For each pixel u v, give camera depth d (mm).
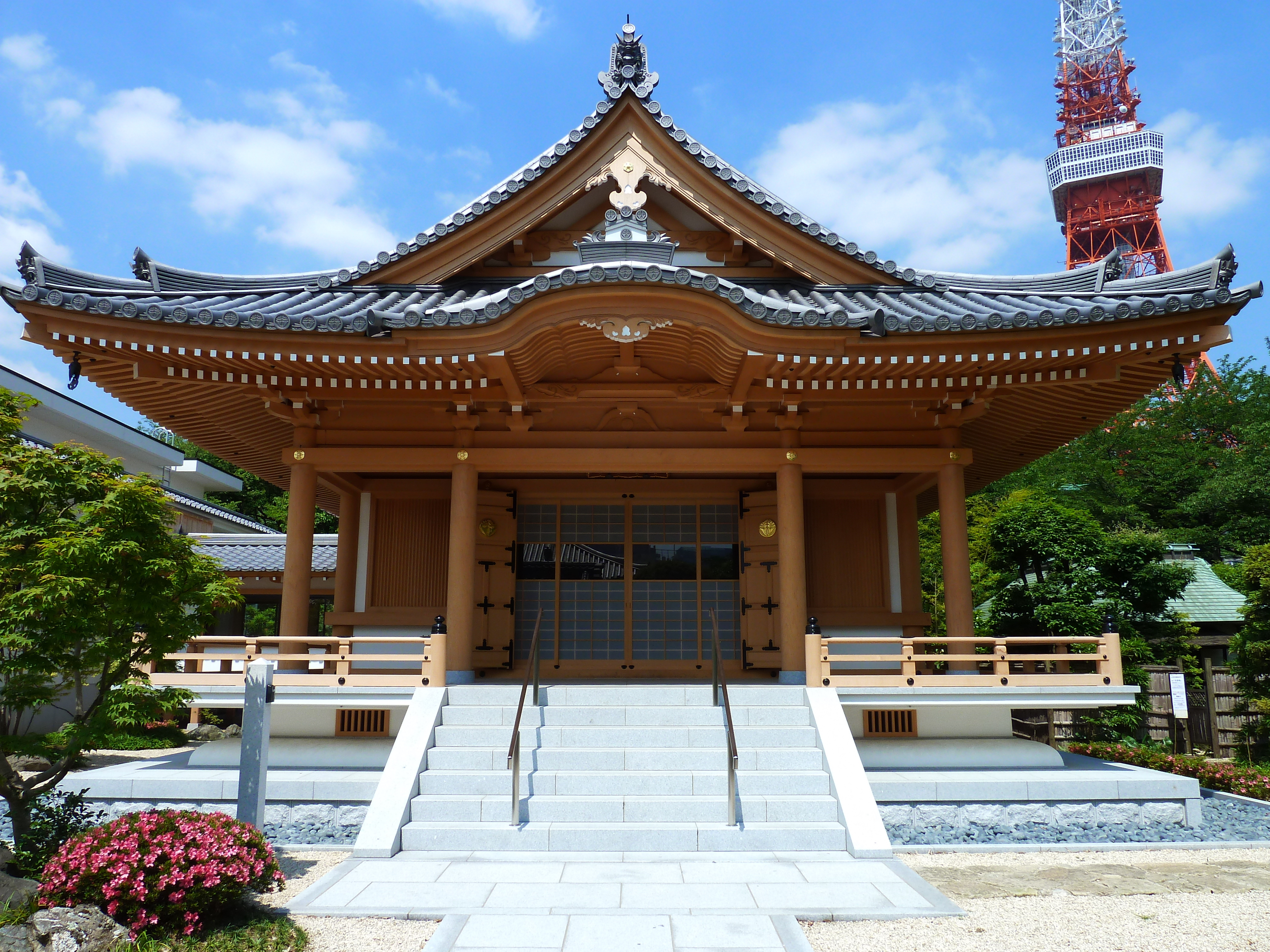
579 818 7469
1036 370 9375
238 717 19828
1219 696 16172
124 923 5211
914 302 10062
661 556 12344
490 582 11688
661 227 10930
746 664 11703
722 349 9078
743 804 7508
